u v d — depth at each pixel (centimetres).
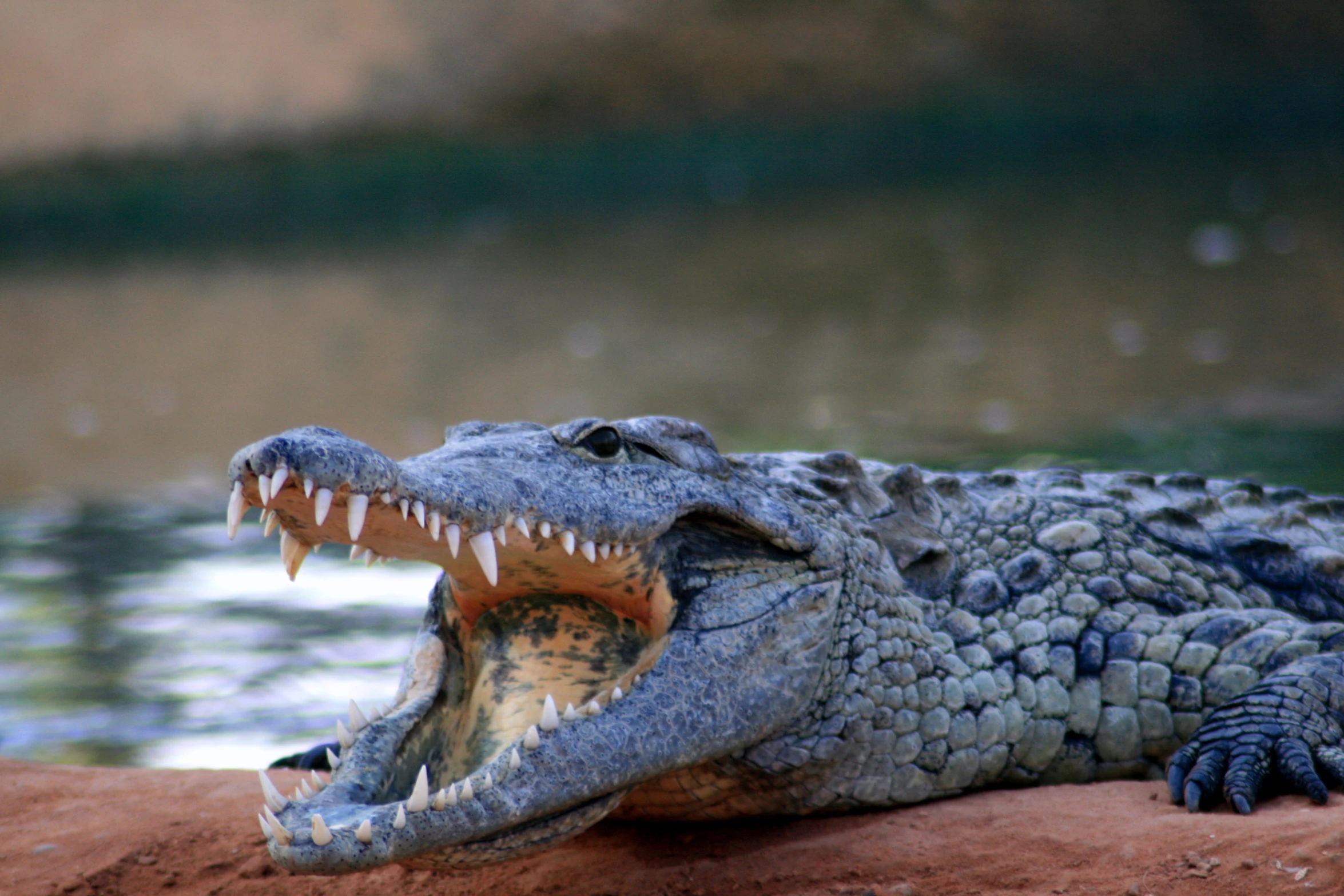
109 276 8025
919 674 1209
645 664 1092
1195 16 14475
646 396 4166
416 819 907
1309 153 10506
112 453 3822
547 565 1088
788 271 6906
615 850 1170
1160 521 1467
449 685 1137
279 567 2589
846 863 1075
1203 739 1154
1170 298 5356
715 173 11631
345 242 9012
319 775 1366
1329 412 3428
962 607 1301
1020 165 10956
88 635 2156
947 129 12825
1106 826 1081
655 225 9056
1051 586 1336
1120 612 1334
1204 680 1262
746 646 1109
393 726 1048
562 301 6381
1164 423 3400
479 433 1156
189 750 1659
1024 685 1267
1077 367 4247
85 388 4881
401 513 974
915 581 1312
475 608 1145
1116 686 1280
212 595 2397
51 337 6062
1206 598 1395
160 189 11012
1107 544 1397
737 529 1145
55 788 1416
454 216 10025
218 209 10644
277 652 2044
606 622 1152
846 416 3712
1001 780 1262
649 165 11912
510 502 1005
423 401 4309
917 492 1395
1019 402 3781
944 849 1080
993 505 1445
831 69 13512
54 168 11294
